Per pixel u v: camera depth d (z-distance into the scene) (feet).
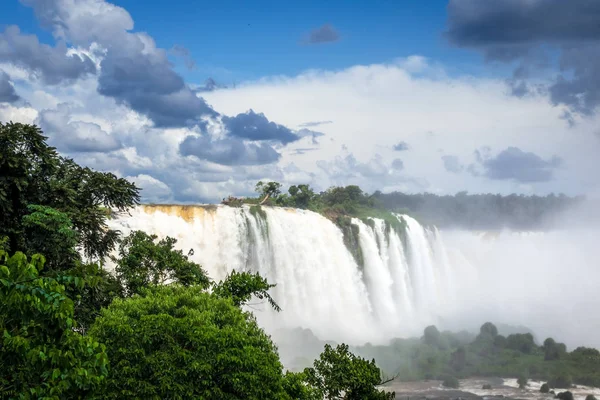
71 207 102.37
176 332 71.56
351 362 89.10
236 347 72.23
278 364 77.30
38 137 99.66
